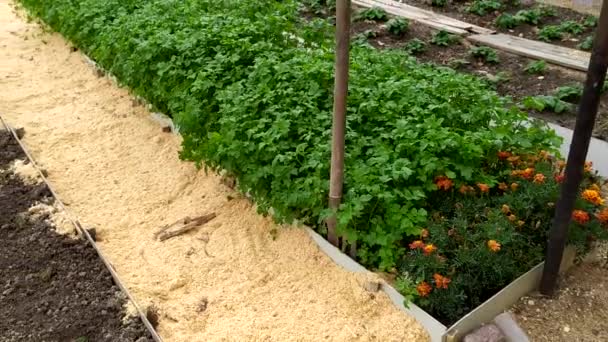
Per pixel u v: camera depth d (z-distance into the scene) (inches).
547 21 318.0
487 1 339.9
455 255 142.5
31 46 365.1
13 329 147.6
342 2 130.5
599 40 119.6
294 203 158.6
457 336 132.4
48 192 204.8
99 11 296.5
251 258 169.5
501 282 142.9
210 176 205.8
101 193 208.5
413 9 346.0
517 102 238.2
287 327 144.7
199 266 169.0
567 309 143.5
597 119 215.9
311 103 183.6
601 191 171.3
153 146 233.3
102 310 152.2
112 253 175.8
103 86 291.4
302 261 163.6
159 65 226.4
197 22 244.2
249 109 186.9
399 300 142.9
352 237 149.6
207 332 145.1
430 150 157.2
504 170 168.2
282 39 242.7
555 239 137.9
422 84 188.9
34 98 288.0
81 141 244.1
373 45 301.7
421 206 156.6
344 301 149.2
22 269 169.0
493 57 274.2
